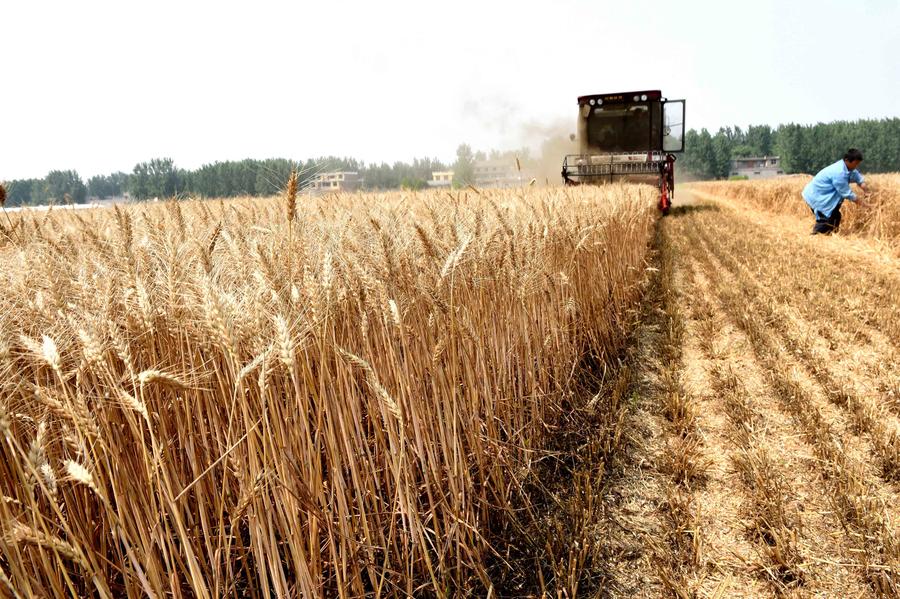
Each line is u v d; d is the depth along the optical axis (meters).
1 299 2.45
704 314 8.22
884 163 150.62
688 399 5.36
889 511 3.62
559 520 3.70
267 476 2.19
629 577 3.23
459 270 3.68
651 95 19.44
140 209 4.37
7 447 2.19
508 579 3.23
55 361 1.87
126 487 2.08
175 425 2.79
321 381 2.57
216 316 2.01
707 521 3.70
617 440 4.50
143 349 2.59
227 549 2.27
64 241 3.39
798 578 3.10
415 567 3.12
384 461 3.31
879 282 9.53
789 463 4.29
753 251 12.96
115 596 2.53
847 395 5.13
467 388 3.65
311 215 4.01
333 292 2.80
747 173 173.88
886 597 2.88
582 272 6.41
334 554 2.47
